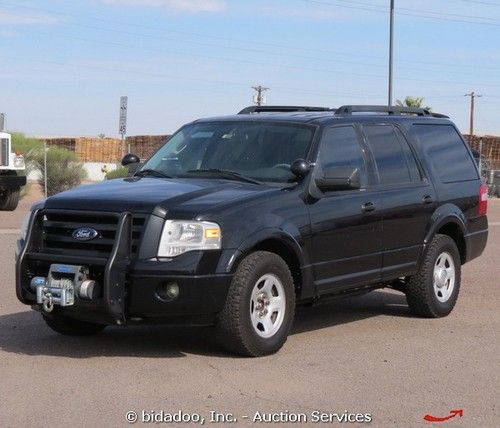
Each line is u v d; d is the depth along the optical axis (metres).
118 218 7.29
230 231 7.41
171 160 8.98
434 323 9.66
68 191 8.04
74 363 7.51
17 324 9.11
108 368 7.35
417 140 9.86
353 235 8.64
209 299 7.30
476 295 11.50
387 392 6.86
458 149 10.55
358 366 7.63
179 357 7.75
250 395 6.67
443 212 9.87
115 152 52.62
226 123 9.12
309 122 8.73
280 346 7.91
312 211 8.18
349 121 9.04
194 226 7.28
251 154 8.60
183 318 7.34
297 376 7.23
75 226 7.50
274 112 9.74
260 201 7.78
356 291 8.98
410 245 9.43
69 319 8.36
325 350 8.20
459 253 10.42
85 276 7.32
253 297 7.61
